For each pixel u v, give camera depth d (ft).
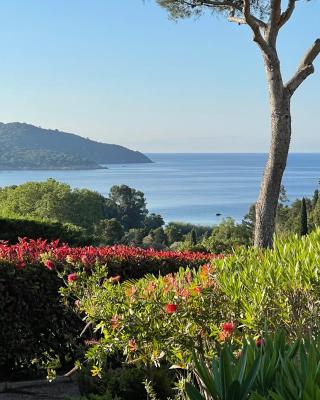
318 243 15.74
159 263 24.85
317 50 37.58
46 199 205.16
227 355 7.90
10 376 21.49
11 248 23.21
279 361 7.89
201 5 43.42
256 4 42.09
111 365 17.61
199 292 13.53
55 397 19.22
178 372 15.08
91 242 52.85
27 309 20.89
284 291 13.20
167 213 445.78
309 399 6.62
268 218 37.35
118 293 14.19
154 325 13.42
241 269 14.99
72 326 21.33
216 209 472.03
